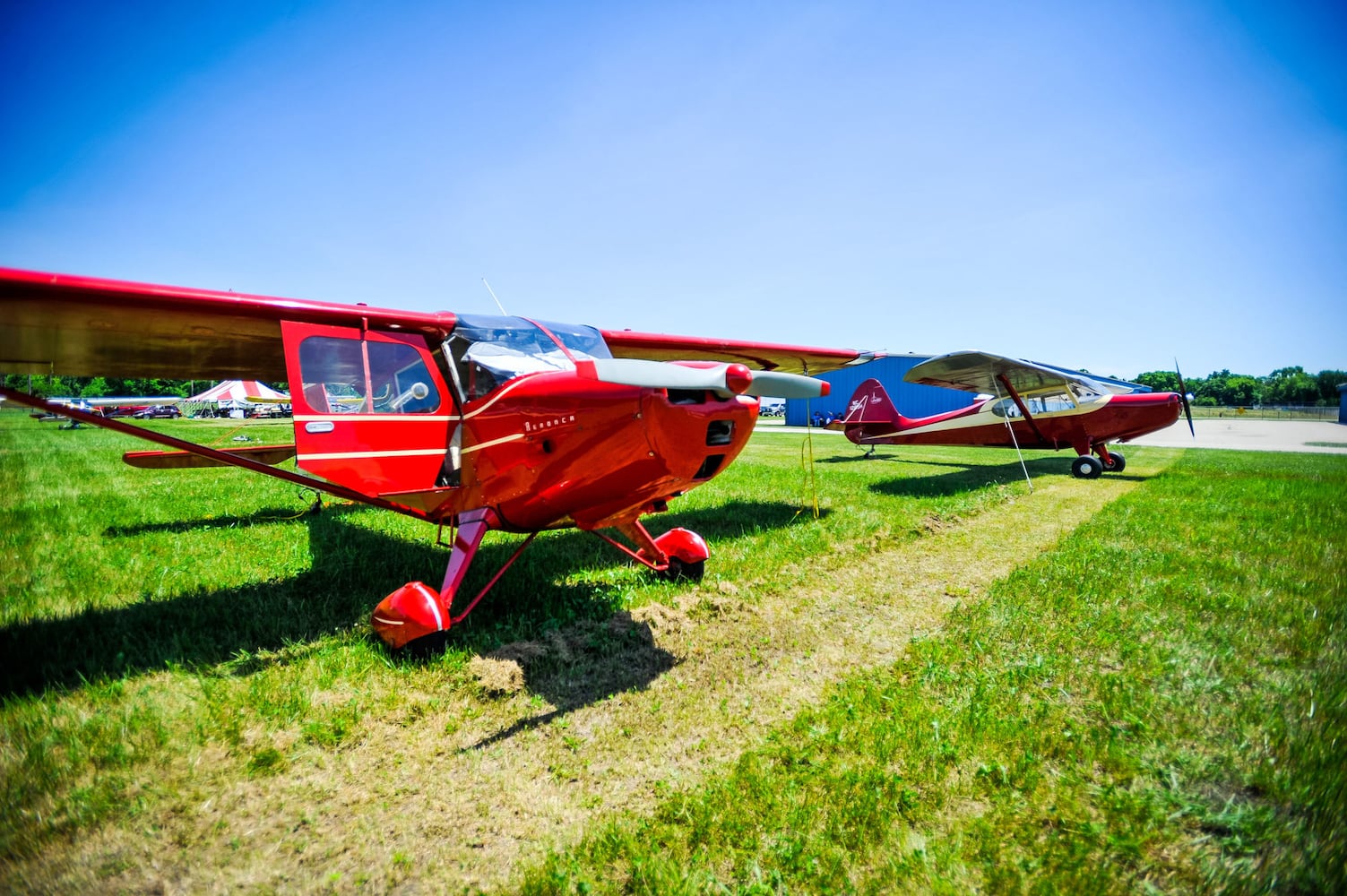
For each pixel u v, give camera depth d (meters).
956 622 3.86
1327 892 1.66
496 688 2.93
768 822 2.00
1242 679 2.99
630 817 2.09
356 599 4.12
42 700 2.71
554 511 3.71
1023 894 1.69
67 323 3.57
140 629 3.55
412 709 2.76
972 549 5.82
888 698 2.83
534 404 3.39
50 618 3.70
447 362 3.98
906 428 14.20
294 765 2.37
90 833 1.98
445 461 4.04
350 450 3.65
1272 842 1.88
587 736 2.63
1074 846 1.88
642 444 3.09
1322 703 2.65
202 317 3.56
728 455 3.26
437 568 4.86
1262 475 11.29
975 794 2.15
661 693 3.02
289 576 4.65
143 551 5.36
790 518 7.04
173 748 2.40
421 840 2.00
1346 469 12.43
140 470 11.79
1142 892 1.72
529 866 1.86
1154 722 2.60
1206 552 5.32
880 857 1.87
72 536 5.96
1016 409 12.47
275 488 9.32
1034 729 2.52
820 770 2.28
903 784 2.19
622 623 3.78
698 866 1.83
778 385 3.25
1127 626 3.68
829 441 22.50
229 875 1.83
